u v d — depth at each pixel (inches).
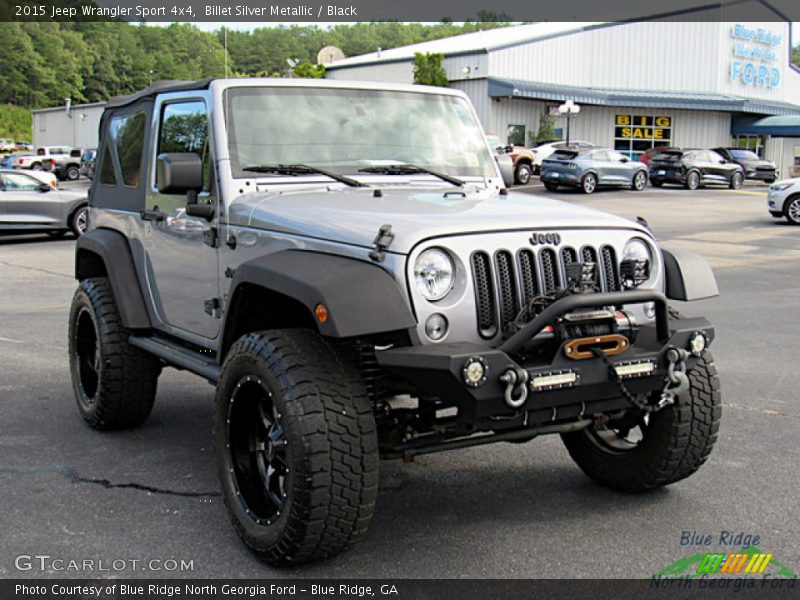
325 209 154.8
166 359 188.1
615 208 1021.2
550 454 206.2
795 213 828.6
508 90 1553.9
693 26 1812.3
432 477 190.5
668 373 144.7
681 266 161.9
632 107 1779.0
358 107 193.5
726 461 200.1
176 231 189.6
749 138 1918.1
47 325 364.8
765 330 354.0
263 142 179.3
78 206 721.6
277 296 156.3
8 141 3609.7
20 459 200.1
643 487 175.6
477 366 128.5
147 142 205.8
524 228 146.9
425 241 137.4
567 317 137.6
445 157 198.4
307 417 134.0
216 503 174.9
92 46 4980.3
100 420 215.9
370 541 157.2
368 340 140.7
